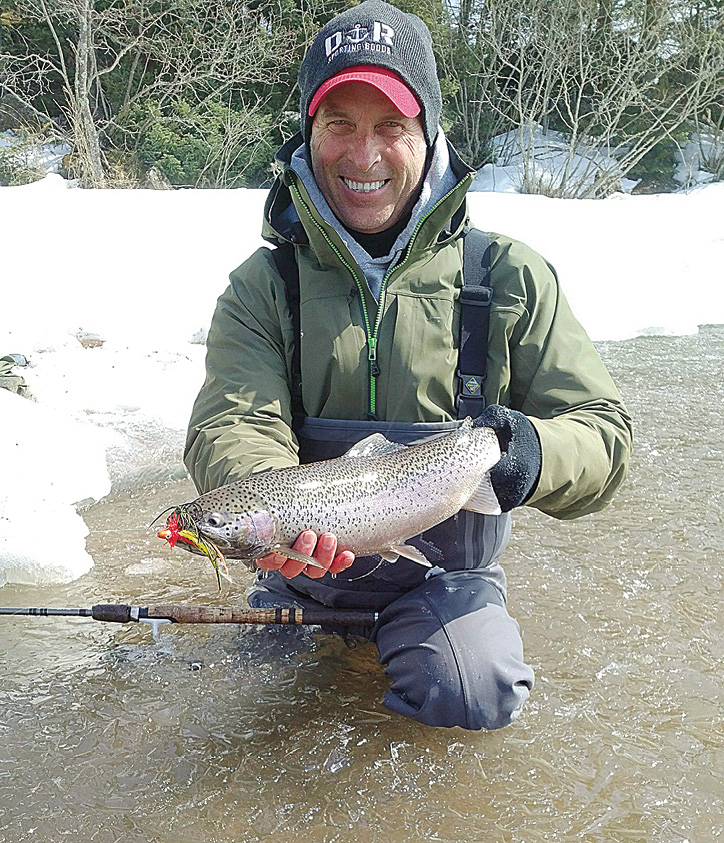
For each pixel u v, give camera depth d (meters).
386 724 1.09
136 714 1.11
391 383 1.10
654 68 8.79
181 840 0.90
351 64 1.04
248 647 1.27
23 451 1.79
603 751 1.04
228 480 1.02
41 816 0.93
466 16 9.38
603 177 8.38
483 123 9.46
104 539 1.61
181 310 2.77
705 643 1.27
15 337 2.46
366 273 1.12
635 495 1.80
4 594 1.41
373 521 0.93
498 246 1.16
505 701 1.05
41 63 8.57
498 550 1.18
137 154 8.09
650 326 3.17
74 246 3.08
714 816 0.94
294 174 1.12
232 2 8.61
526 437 1.00
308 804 0.95
